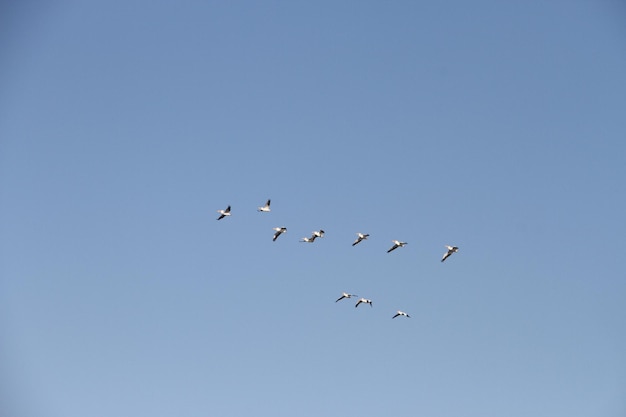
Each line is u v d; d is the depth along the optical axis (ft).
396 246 590.14
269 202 579.48
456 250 592.60
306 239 588.91
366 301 613.11
